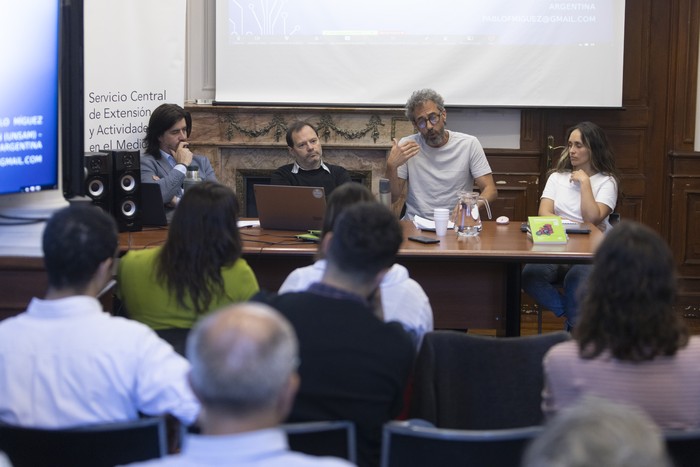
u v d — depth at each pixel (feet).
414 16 19.48
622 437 3.18
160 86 17.03
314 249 12.53
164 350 6.96
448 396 8.05
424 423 7.07
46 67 10.65
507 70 19.54
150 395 6.82
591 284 6.55
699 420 6.37
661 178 20.47
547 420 6.73
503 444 5.76
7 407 6.78
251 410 4.28
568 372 6.51
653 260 6.36
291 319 6.64
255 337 4.30
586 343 6.45
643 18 20.08
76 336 6.80
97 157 13.32
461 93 19.65
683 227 20.31
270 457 4.23
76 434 5.89
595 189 15.69
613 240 6.51
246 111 19.65
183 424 7.06
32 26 10.40
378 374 6.60
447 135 17.07
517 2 19.38
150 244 12.64
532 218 13.41
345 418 6.57
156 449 6.00
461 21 19.48
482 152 17.10
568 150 16.11
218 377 4.23
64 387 6.75
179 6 17.02
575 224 14.62
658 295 6.37
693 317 20.38
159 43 16.90
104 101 16.26
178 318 9.46
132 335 6.87
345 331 6.61
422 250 12.61
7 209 10.95
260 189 13.83
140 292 9.52
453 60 19.56
